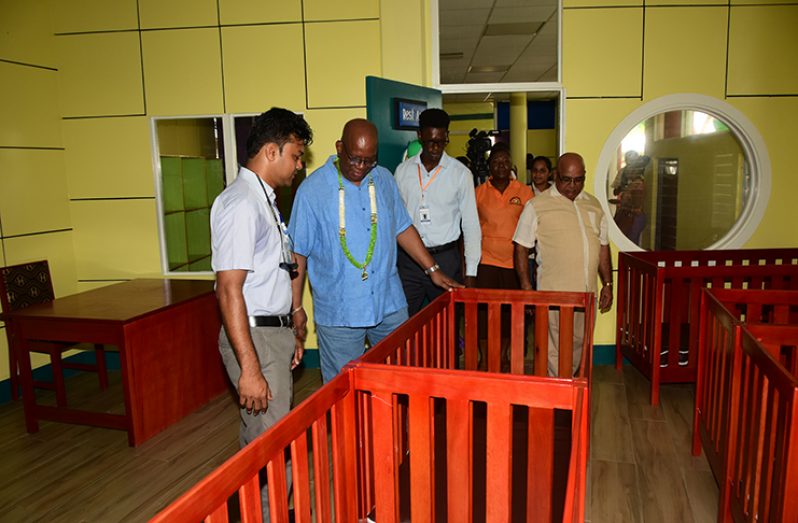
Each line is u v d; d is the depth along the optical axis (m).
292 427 1.43
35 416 3.55
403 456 2.26
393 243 2.62
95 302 3.70
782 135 4.35
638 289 4.10
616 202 4.68
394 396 1.79
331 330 2.55
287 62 4.50
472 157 6.31
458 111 12.85
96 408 3.96
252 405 2.05
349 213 2.46
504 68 10.00
